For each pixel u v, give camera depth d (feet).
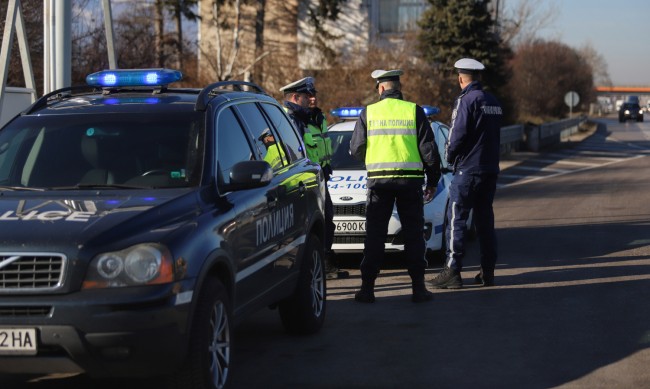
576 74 218.18
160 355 13.97
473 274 30.89
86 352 13.62
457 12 100.07
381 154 25.66
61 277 13.71
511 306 25.13
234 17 106.52
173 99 19.45
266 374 18.74
